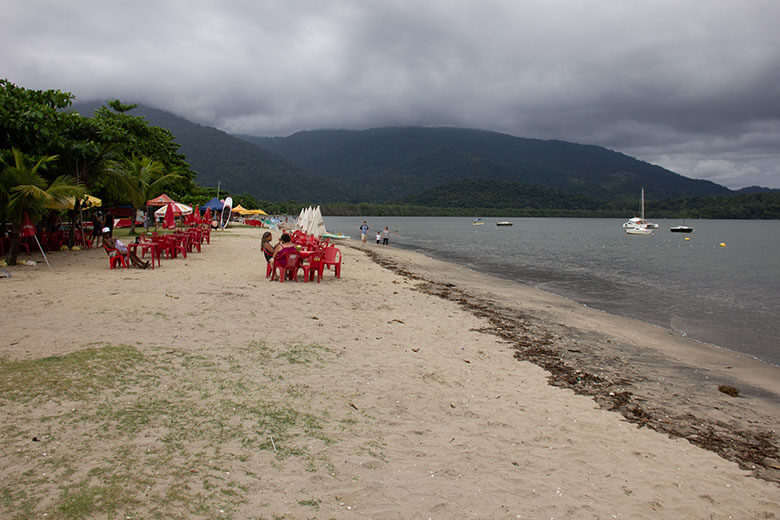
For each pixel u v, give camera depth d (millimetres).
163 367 5758
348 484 3740
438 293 14766
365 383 6027
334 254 14742
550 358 8484
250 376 5789
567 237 69750
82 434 4035
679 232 101812
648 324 12742
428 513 3480
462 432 4988
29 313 7723
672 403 6770
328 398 5426
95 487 3324
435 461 4289
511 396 6254
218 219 43250
